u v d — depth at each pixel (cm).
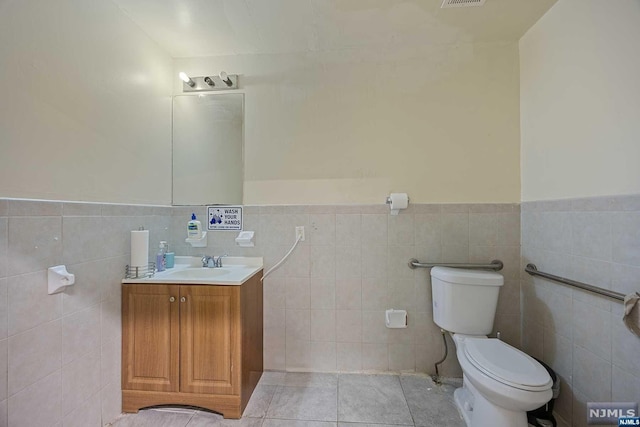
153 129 190
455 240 194
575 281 144
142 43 178
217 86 207
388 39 188
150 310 160
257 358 188
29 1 111
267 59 204
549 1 153
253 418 155
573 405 145
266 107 204
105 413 148
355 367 198
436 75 195
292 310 201
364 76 198
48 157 119
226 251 206
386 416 155
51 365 119
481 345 148
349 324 199
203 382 158
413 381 187
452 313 173
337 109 200
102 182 148
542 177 169
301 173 202
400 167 197
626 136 118
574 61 144
